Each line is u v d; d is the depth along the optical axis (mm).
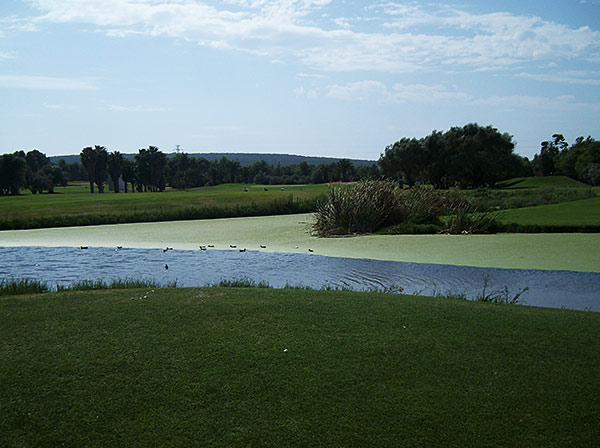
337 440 3635
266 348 5160
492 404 4086
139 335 5539
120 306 6691
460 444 3586
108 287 9469
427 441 3621
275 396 4211
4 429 3805
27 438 3703
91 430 3779
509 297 9219
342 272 12008
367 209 19609
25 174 81500
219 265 13281
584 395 4230
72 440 3672
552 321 6098
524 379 4504
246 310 6477
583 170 74500
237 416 3934
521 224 18219
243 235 19953
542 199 30016
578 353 5070
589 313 6609
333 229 19562
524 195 32938
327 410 4008
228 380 4477
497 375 4582
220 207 30719
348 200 20094
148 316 6223
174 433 3732
